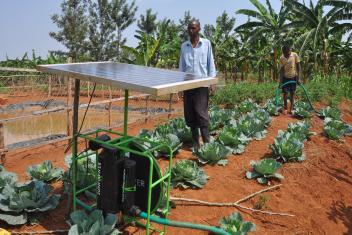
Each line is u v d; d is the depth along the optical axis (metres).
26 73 17.42
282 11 19.14
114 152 3.19
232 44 24.88
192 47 5.71
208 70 5.81
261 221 4.21
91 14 33.84
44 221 3.71
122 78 3.02
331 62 23.28
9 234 3.20
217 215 4.16
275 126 8.33
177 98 15.55
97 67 3.79
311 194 5.07
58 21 32.09
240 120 7.54
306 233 4.15
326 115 9.50
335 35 20.16
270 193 4.78
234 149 6.17
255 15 19.59
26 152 6.71
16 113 12.55
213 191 4.64
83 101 14.73
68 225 3.66
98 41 33.78
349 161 6.72
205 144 5.55
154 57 20.41
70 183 3.92
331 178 5.66
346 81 16.73
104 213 3.36
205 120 5.65
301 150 5.95
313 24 17.80
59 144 7.37
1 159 5.79
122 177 3.29
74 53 32.41
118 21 34.22
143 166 3.40
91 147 3.41
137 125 9.08
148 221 3.23
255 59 24.28
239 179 5.10
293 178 5.38
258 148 6.56
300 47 17.67
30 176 4.58
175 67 22.12
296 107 9.77
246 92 13.05
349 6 15.98
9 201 3.63
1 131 5.79
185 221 3.95
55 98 15.02
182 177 4.68
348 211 4.93
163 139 5.59
